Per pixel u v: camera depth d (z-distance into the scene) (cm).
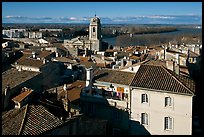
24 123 3778
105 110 5747
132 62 8206
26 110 4034
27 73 6316
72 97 5559
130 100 5538
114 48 18688
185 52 12275
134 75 5938
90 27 18375
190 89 5231
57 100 4853
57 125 3897
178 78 5575
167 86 5316
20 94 4800
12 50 10256
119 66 8862
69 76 8306
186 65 9200
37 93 5322
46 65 7538
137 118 5512
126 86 5766
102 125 4506
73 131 4094
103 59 12381
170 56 10662
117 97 5822
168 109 5272
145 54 12156
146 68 5838
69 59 11231
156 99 5350
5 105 4703
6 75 6238
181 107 5194
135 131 5512
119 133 5631
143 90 5428
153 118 5397
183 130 5206
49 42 19625
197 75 8644
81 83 6544
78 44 18262
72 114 4466
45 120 3931
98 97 5784
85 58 12462
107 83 5975
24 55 9875
